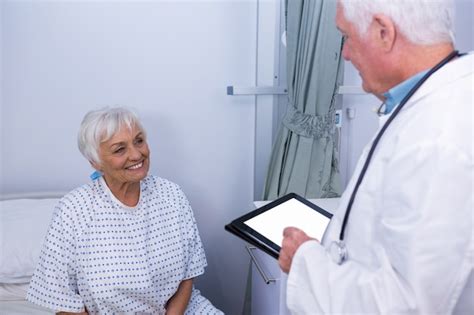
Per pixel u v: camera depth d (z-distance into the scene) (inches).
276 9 61.5
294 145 60.7
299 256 27.3
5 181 64.5
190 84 65.4
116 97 64.1
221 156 69.2
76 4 59.9
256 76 63.4
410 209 21.8
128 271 44.2
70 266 43.9
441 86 24.0
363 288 23.1
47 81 61.9
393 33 24.5
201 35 63.8
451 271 21.5
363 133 70.5
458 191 21.3
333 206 57.3
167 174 68.4
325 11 56.2
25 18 59.2
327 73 58.9
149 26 62.4
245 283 75.8
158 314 47.9
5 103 61.6
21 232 54.3
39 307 51.2
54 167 65.4
